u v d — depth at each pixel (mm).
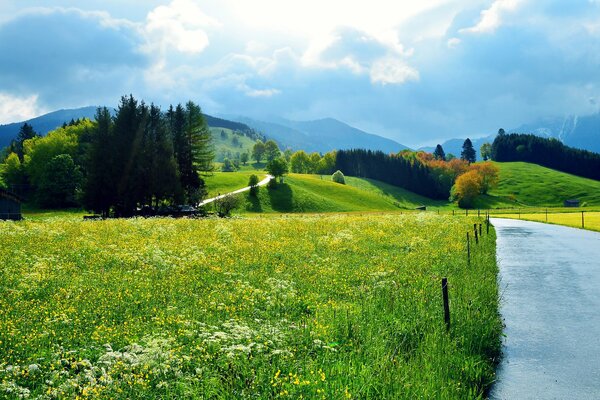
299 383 7363
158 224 40469
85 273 17297
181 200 77625
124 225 39469
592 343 12297
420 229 38344
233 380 7719
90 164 74312
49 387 7273
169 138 85250
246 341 9336
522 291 18719
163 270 18078
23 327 10281
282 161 132500
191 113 99188
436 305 12688
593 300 17031
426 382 8203
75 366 8102
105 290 14328
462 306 12750
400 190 196250
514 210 133125
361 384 7742
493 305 14750
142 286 14953
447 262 20812
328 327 10555
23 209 106812
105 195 73125
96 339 9719
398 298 13516
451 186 197250
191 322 10766
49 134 131125
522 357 11406
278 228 38344
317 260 21172
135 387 7238
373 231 35406
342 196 143000
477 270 19391
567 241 39062
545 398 9203
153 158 75875
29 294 13969
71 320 10859
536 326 13859
